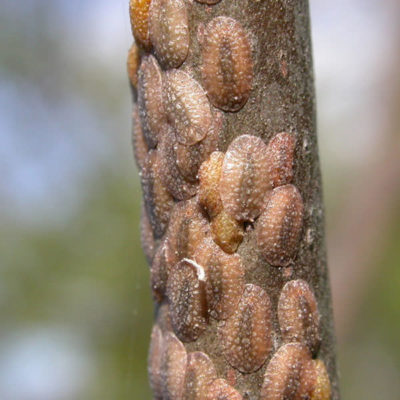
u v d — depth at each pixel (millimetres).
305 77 73
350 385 195
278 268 72
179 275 72
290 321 72
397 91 198
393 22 198
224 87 71
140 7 72
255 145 71
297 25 72
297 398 72
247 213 71
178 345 73
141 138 76
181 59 71
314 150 73
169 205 73
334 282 187
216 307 72
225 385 72
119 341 192
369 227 190
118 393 188
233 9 71
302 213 72
